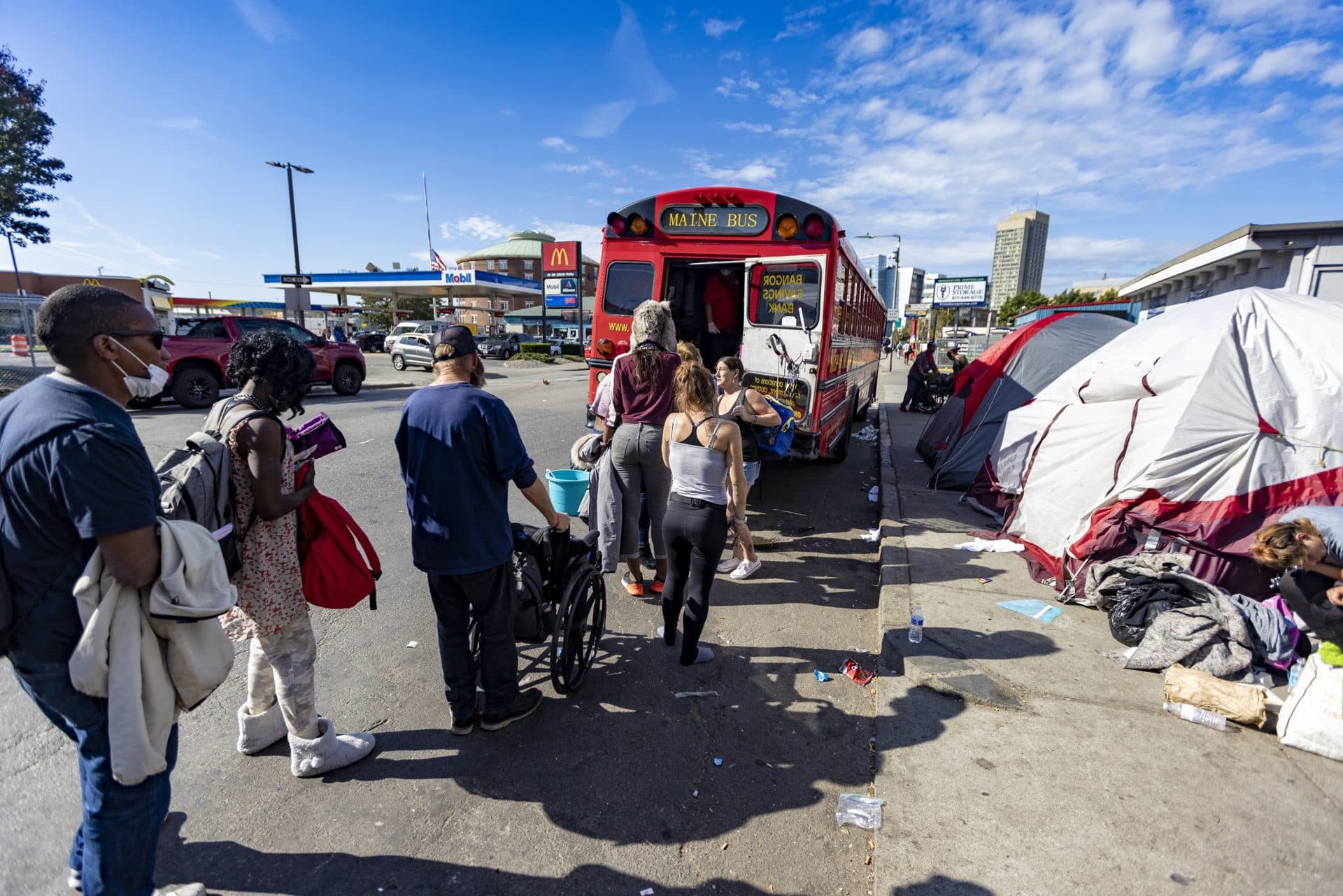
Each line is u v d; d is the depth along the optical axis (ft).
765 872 7.89
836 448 30.40
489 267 312.91
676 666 12.56
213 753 9.75
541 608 10.80
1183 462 14.62
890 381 87.10
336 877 7.68
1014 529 18.98
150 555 5.60
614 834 8.43
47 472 5.19
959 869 7.73
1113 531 15.10
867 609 15.44
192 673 6.13
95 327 5.48
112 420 5.58
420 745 10.05
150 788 6.08
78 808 8.60
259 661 9.46
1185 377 15.24
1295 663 11.51
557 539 10.99
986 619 13.98
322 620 14.07
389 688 11.52
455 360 9.24
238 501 7.84
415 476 8.98
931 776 9.31
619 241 21.42
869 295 33.86
